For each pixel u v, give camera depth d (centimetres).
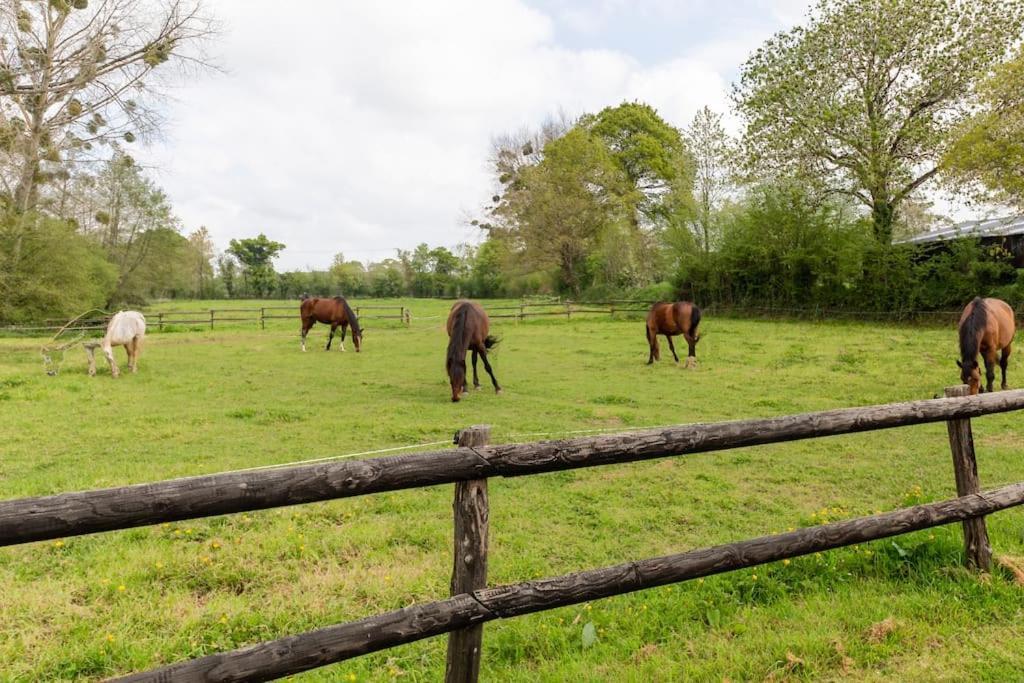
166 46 1780
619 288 3438
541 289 4366
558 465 205
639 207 4062
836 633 265
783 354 1342
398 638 172
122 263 3581
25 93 1695
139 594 332
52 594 326
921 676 234
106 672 259
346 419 789
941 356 1218
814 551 257
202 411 841
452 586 198
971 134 1620
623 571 214
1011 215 1875
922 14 1877
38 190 2188
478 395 973
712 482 536
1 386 1010
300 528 432
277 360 1418
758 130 2150
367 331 2211
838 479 538
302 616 307
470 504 193
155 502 145
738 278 2430
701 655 257
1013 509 414
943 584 300
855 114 1956
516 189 3972
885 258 1972
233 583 353
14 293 2225
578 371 1216
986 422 729
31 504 133
